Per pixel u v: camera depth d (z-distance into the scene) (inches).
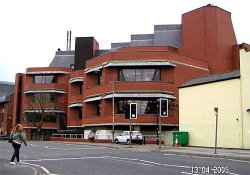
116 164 684.1
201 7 2217.0
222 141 1234.0
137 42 2527.1
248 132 1155.9
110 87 1956.2
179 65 1955.0
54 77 2834.6
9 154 995.3
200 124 1336.1
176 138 1393.9
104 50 2726.4
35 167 640.4
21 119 2947.8
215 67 2133.4
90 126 2133.4
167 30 2463.1
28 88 2807.6
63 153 1034.1
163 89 1888.5
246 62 1187.3
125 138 1697.8
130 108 1366.9
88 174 534.0
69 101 2482.8
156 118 1850.4
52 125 2751.0
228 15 2281.0
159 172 552.7
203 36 2181.3
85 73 2206.0
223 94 1253.7
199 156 914.1
